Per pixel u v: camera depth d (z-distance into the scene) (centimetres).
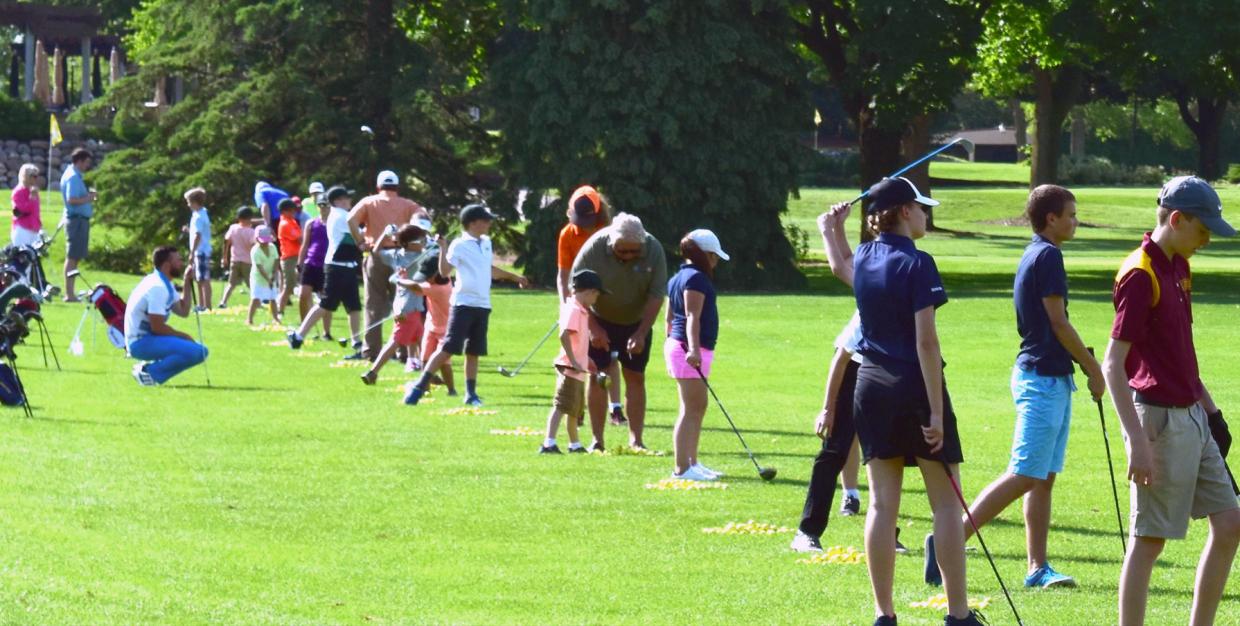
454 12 7612
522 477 2098
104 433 2366
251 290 4312
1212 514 1248
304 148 7088
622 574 1538
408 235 3162
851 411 1652
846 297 6053
